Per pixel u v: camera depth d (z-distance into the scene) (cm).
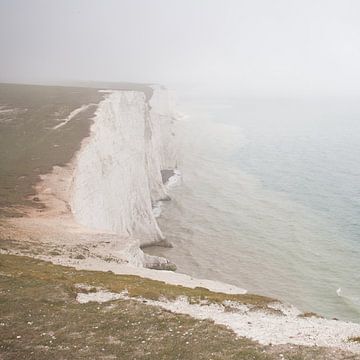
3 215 3394
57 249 3009
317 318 2367
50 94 10212
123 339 1855
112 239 3422
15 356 1675
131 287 2452
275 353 1792
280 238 5406
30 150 5159
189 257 5019
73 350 1742
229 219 6069
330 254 4938
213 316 2198
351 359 1745
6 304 2100
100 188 4600
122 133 6369
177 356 1730
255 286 4328
